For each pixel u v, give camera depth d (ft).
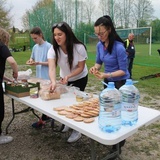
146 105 14.35
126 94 5.19
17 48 74.95
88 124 5.22
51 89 7.23
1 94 8.49
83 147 9.01
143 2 39.83
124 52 7.13
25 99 7.37
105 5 41.11
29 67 35.27
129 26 39.99
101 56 7.73
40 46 10.92
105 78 7.56
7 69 32.86
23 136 10.02
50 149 8.92
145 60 35.27
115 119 4.83
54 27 7.45
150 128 10.78
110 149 8.61
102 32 6.93
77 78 8.91
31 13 60.64
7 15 55.88
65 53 8.11
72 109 6.16
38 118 11.48
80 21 47.93
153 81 21.67
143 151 8.68
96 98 7.24
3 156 8.47
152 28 38.91
